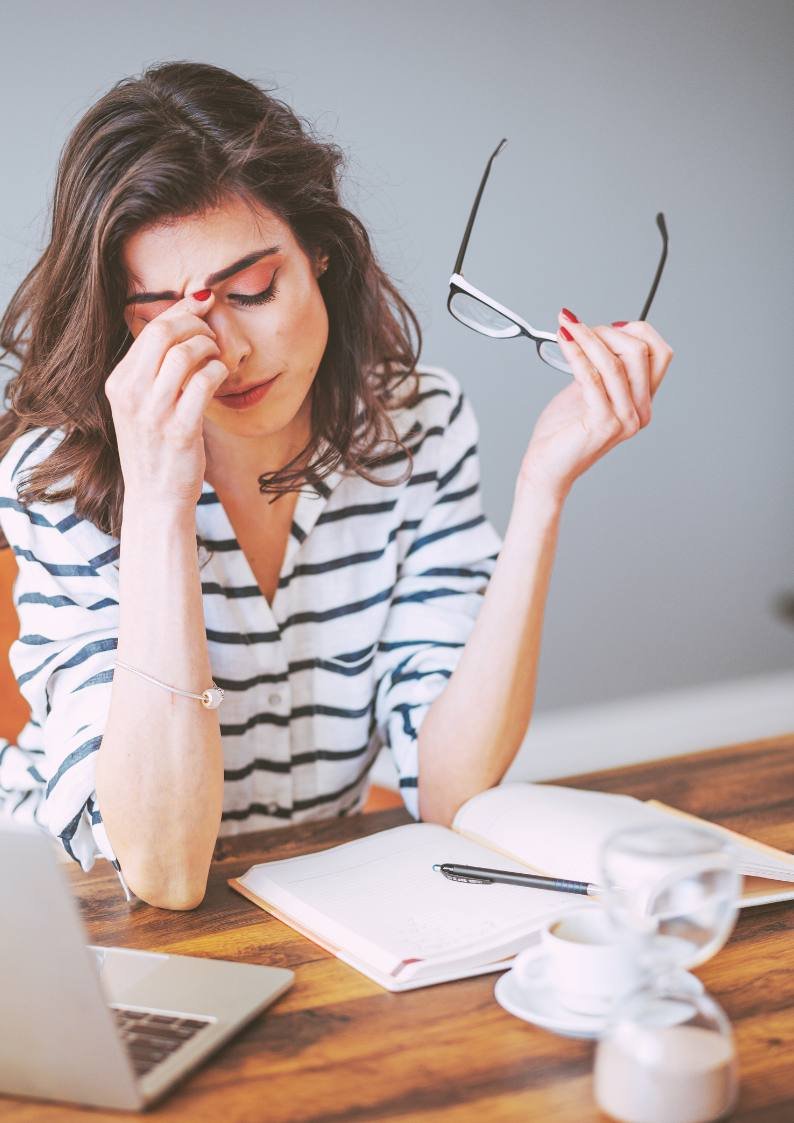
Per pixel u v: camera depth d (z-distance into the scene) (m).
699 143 3.18
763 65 3.24
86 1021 0.69
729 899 0.69
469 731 1.23
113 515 1.19
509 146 2.93
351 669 1.38
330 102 2.74
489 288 2.96
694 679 3.37
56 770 1.11
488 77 2.88
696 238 3.21
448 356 2.93
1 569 1.48
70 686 1.15
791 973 0.88
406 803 1.30
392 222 2.83
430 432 1.43
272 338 1.10
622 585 3.24
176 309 1.05
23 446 1.23
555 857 1.04
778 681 3.48
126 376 1.02
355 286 1.25
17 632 1.48
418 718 1.30
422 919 0.94
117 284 1.09
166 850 1.01
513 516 1.24
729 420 3.34
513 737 1.24
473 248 2.92
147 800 1.01
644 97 3.08
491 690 1.22
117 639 1.16
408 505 1.40
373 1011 0.83
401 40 2.78
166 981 0.87
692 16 3.12
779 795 1.27
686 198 3.18
